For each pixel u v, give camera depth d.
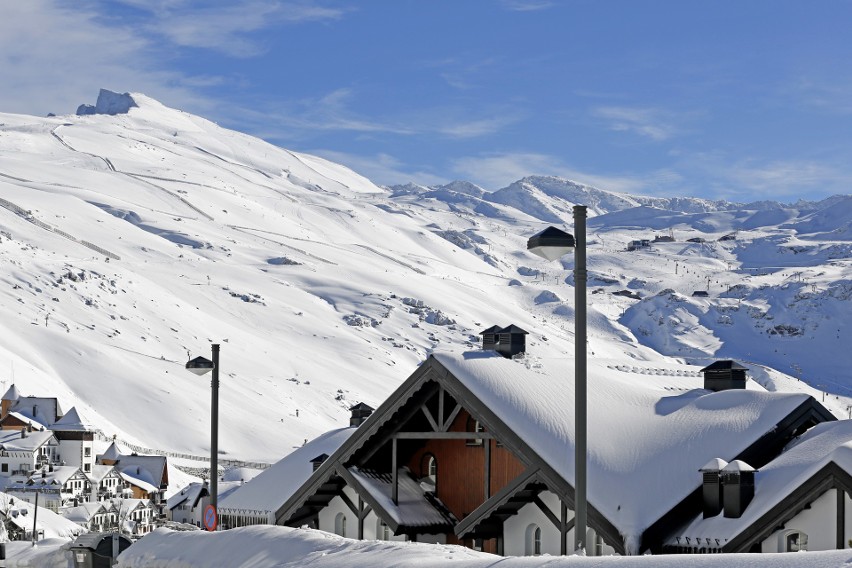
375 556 22.16
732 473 29.84
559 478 32.22
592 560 16.61
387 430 38.88
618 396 36.78
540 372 37.06
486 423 34.53
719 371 39.22
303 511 43.88
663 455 32.44
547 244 19.52
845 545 27.48
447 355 36.53
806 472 28.06
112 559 36.38
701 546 29.58
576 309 19.80
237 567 25.78
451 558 20.58
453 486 39.53
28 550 41.38
